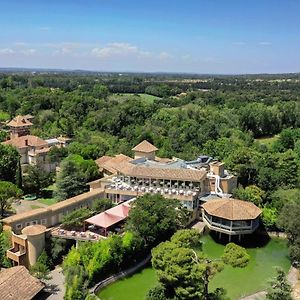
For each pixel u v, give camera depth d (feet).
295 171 266.16
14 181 259.39
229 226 203.92
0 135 378.32
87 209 209.67
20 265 164.76
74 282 142.51
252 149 340.80
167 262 141.69
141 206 192.13
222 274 174.40
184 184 237.04
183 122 436.76
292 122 479.41
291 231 182.70
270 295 132.26
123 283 166.20
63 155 317.83
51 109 507.30
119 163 267.59
